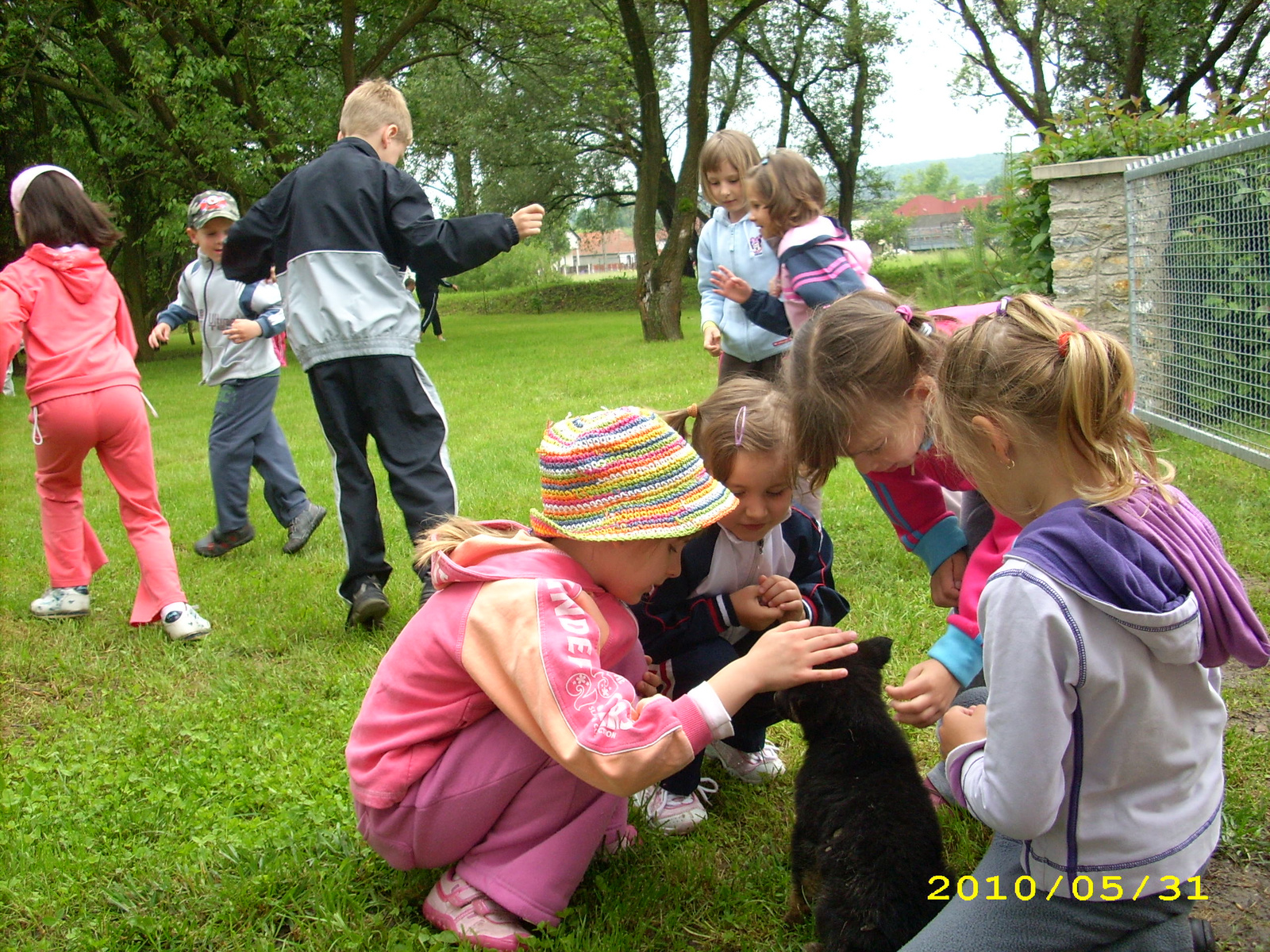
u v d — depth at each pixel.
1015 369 1.82
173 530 6.75
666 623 2.86
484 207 37.06
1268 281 5.54
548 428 2.42
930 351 2.49
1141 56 24.16
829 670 2.33
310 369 4.40
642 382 13.23
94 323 4.71
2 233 23.56
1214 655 1.79
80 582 4.97
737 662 2.29
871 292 2.67
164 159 21.16
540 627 2.16
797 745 3.36
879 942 2.04
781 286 4.57
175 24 21.25
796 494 3.18
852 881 2.11
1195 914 2.38
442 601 2.37
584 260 114.00
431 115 30.84
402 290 4.41
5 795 3.10
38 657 4.41
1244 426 5.88
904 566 4.85
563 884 2.37
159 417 14.17
